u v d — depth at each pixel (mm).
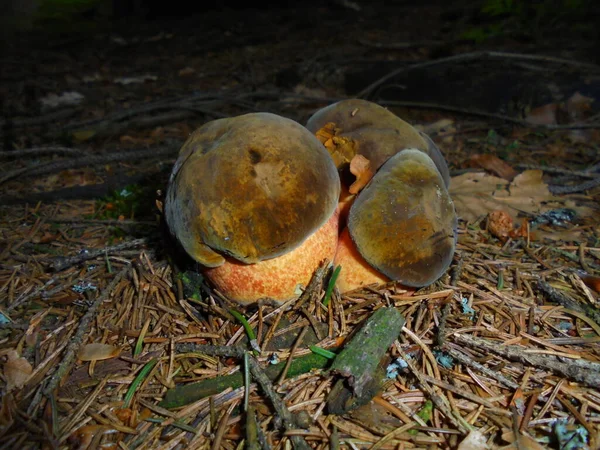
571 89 545
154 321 245
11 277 286
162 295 261
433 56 743
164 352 224
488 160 423
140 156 462
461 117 577
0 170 454
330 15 1095
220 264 212
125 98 668
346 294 244
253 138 203
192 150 218
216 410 197
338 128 272
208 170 199
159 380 212
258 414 193
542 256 298
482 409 193
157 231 328
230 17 1099
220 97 629
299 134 214
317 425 190
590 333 231
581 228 326
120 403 203
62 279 286
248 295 229
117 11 1175
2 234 340
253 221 195
